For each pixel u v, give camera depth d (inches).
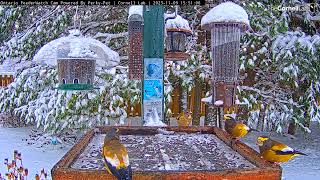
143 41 85.6
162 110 85.7
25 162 154.9
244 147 57.4
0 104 188.4
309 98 172.6
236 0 161.9
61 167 37.8
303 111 176.4
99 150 56.5
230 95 89.6
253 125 172.6
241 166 47.3
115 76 162.7
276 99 180.2
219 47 89.6
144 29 85.5
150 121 83.8
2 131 226.4
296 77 163.2
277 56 163.3
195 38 168.6
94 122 162.4
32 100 184.4
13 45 186.9
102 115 161.9
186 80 163.5
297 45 160.9
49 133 190.9
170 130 76.8
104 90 160.6
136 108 176.6
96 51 88.2
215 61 90.2
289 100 179.2
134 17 90.0
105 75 162.7
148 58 85.5
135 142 66.2
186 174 36.5
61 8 178.2
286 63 165.8
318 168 154.7
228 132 65.5
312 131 233.5
